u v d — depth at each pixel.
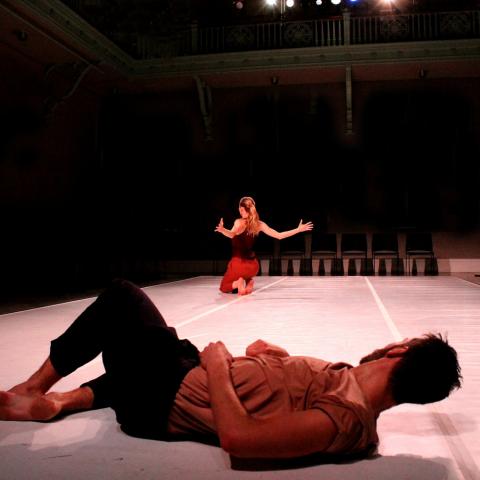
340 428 1.34
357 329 4.33
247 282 7.91
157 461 1.62
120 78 13.01
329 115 13.63
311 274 13.14
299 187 13.61
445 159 13.19
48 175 11.74
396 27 12.56
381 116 13.46
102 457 1.66
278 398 1.49
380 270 13.07
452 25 12.60
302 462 1.62
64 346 1.85
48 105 11.73
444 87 13.27
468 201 13.08
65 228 11.56
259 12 13.88
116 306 1.78
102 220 12.94
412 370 1.38
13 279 9.72
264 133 13.88
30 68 11.12
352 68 12.60
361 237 12.48
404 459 1.64
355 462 1.62
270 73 12.91
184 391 1.67
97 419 2.02
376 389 1.44
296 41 13.20
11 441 1.81
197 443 1.76
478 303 6.30
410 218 13.22
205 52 13.22
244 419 1.36
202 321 4.88
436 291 7.99
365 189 13.40
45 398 1.92
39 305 6.49
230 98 14.04
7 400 1.90
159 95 14.34
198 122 14.16
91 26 10.94
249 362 1.56
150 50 13.57
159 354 1.71
